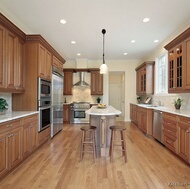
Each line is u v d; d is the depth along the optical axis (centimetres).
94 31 411
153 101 583
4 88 272
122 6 295
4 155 222
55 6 295
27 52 346
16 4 287
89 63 746
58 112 495
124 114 752
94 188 207
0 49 259
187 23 359
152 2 282
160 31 412
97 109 371
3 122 218
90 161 293
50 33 425
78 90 743
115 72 775
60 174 243
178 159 302
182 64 326
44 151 343
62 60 537
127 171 254
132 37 453
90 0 276
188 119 267
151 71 577
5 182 220
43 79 368
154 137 434
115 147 373
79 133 505
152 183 219
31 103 345
